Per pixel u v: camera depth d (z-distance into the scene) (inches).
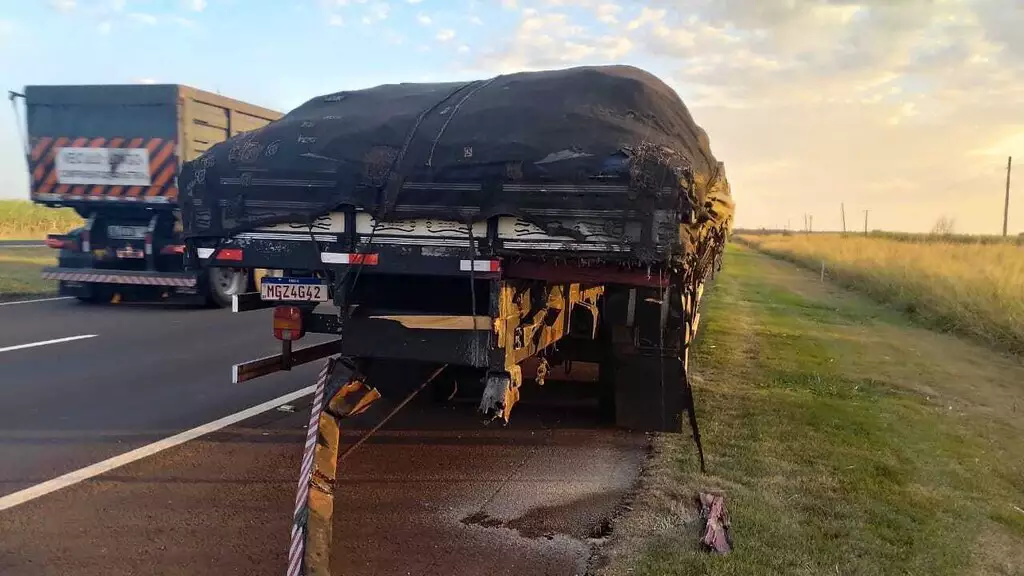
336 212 174.9
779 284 998.4
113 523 169.5
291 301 181.5
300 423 251.0
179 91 470.3
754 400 295.7
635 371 229.1
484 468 216.7
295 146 181.3
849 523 179.6
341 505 187.3
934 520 184.9
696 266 203.8
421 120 178.1
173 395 280.4
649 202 152.7
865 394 322.3
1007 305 566.9
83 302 535.5
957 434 268.2
